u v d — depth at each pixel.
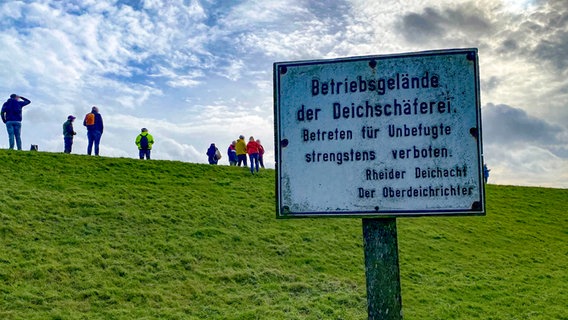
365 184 9.41
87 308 16.83
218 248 23.45
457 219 33.94
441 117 9.30
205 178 35.41
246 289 19.52
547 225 36.25
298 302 18.39
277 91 9.77
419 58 9.41
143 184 31.67
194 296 18.53
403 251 26.03
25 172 30.05
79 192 27.98
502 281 23.09
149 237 23.53
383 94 9.46
